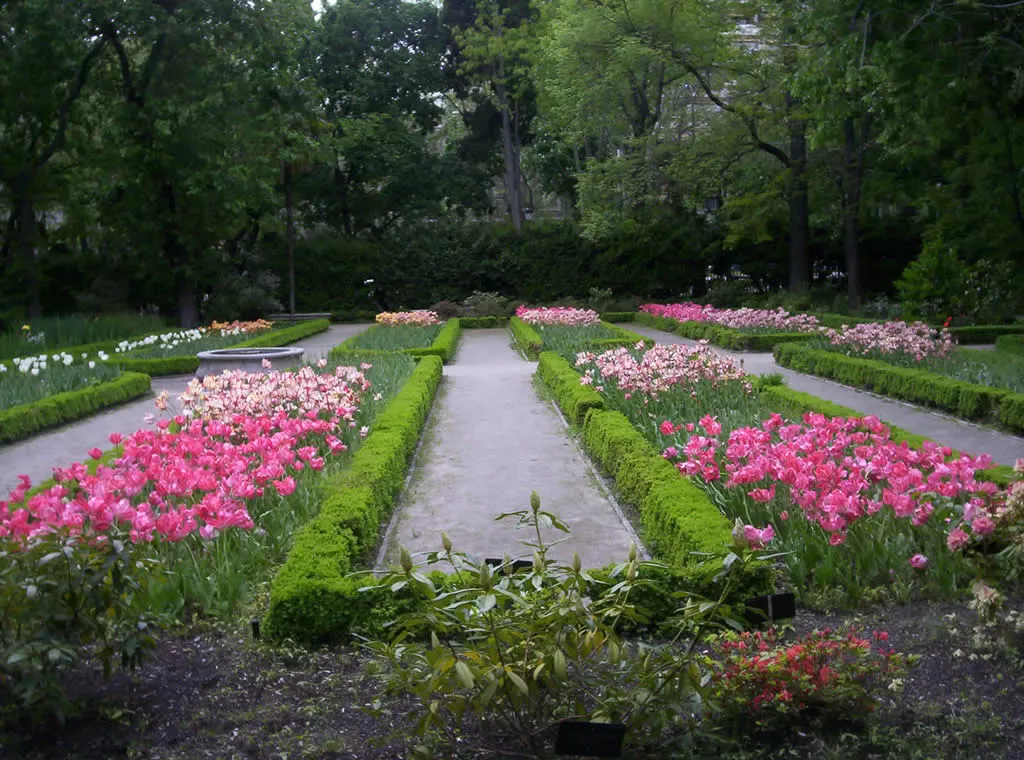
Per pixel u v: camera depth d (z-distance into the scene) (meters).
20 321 26.36
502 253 38.22
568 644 3.38
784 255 36.34
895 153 24.27
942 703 3.90
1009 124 18.44
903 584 5.17
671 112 35.78
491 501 7.87
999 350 17.98
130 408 14.48
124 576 4.11
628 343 19.25
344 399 9.43
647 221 33.69
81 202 32.41
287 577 5.09
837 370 15.58
